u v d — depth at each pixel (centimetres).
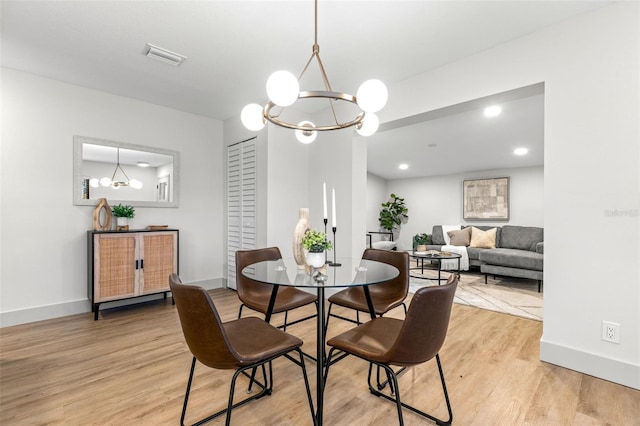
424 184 736
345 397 169
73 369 198
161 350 226
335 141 354
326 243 170
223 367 123
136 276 310
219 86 309
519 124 413
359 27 209
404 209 749
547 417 151
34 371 195
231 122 407
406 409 158
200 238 400
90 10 194
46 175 292
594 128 190
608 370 184
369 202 752
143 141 352
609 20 185
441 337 125
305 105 356
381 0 183
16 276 277
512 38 221
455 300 361
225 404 162
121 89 318
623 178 181
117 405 161
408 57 247
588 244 192
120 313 310
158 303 345
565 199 200
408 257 214
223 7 191
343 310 325
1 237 271
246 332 152
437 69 264
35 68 272
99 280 290
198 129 399
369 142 511
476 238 569
